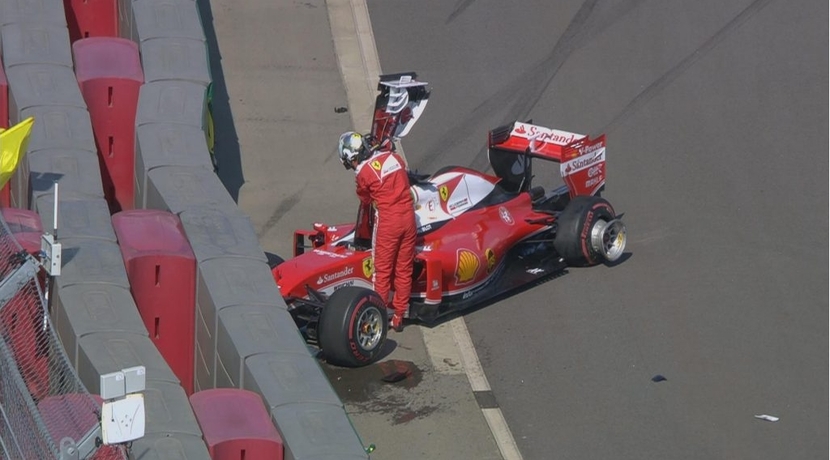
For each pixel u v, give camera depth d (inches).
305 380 1146.7
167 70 1879.9
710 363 1466.5
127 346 1161.4
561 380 1441.9
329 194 1937.7
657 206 1876.2
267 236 1797.5
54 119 1668.3
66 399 912.3
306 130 2118.6
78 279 1268.5
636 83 2240.4
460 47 2373.3
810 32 2379.4
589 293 1643.7
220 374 1257.4
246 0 2518.5
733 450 1295.5
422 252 1529.3
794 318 1565.0
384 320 1460.4
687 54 2324.1
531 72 2287.2
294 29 2426.2
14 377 921.5
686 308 1594.5
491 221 1638.8
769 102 2170.3
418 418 1360.7
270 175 1984.5
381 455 1285.7
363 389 1418.6
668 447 1302.9
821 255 1723.7
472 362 1487.5
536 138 1753.2
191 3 2108.8
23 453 901.2
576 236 1667.1
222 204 1508.4
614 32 2405.3
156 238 1390.3
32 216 1398.9
